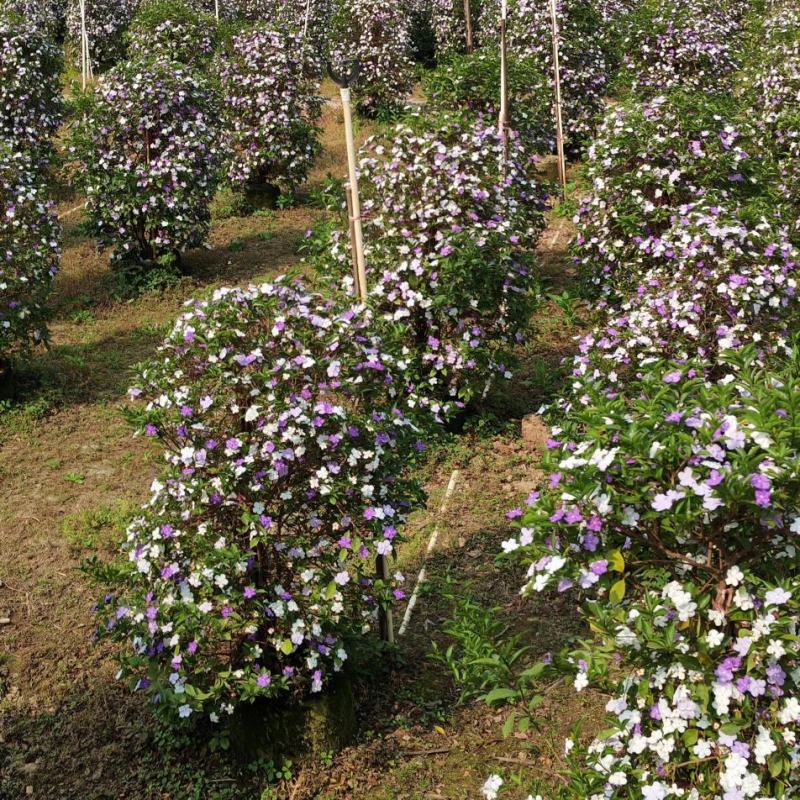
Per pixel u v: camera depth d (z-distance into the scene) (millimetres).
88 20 20906
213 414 3891
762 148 8547
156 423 3820
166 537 3686
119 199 9641
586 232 7410
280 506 3877
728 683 2508
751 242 5344
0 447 6816
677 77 12617
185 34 15211
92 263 10742
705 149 7055
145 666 4172
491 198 6773
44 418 7266
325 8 21719
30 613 4980
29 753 4047
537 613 4844
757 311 5125
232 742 3979
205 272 10445
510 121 10000
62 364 8148
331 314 4039
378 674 4438
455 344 6574
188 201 9875
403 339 6316
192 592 3723
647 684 2645
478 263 6172
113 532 5742
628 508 2566
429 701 4320
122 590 4234
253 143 12547
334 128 16625
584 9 13711
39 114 13273
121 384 7871
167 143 9930
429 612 4938
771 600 2430
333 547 3826
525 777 3801
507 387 7441
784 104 9633
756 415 2459
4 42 12891
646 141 7223
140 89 9680
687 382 2766
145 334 8883
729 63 12953
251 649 3664
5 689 4426
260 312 3910
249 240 11617
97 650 4707
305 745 3916
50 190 12930
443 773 3895
